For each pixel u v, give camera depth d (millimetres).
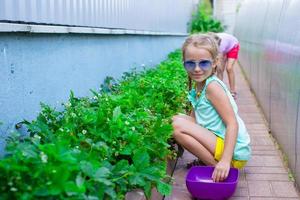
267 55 5430
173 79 5332
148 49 8188
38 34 3197
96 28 4672
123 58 6090
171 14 11836
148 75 5836
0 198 1842
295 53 3498
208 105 3336
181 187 3301
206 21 20109
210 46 3258
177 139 3350
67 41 3861
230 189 2918
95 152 2461
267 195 3199
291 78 3635
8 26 2648
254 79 7512
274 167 3775
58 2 3680
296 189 3312
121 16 5988
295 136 3430
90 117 2955
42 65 3283
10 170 1870
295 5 3775
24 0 3000
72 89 3990
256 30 7355
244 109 6383
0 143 2584
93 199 1975
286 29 4082
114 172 2455
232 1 25859
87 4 4504
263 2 6902
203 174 3209
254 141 4625
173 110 4336
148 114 3506
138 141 2875
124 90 4566
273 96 4793
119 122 2902
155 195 2926
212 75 3377
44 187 1859
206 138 3285
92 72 4641
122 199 2371
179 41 14188
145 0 7793
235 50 6574
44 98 3316
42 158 1913
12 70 2779
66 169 1896
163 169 2875
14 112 2799
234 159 3309
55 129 2953
